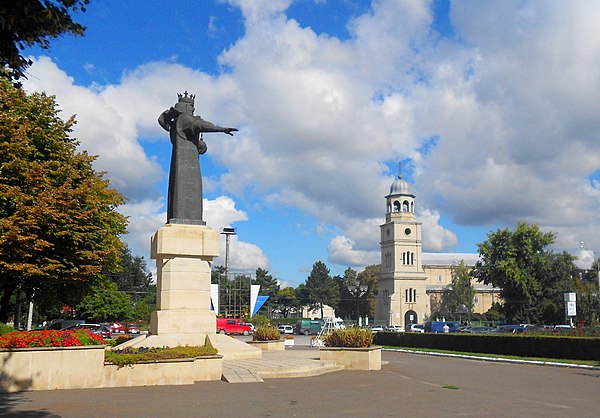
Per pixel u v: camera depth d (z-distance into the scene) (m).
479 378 21.55
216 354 20.34
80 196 29.59
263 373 20.70
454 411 13.69
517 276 80.19
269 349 33.59
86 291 35.97
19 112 31.17
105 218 34.12
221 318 67.62
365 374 22.72
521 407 14.36
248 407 14.09
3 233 25.06
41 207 26.12
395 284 112.25
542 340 31.88
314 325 84.75
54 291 34.97
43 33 9.97
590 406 14.58
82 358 17.62
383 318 114.75
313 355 28.45
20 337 17.17
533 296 81.31
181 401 15.02
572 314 49.19
